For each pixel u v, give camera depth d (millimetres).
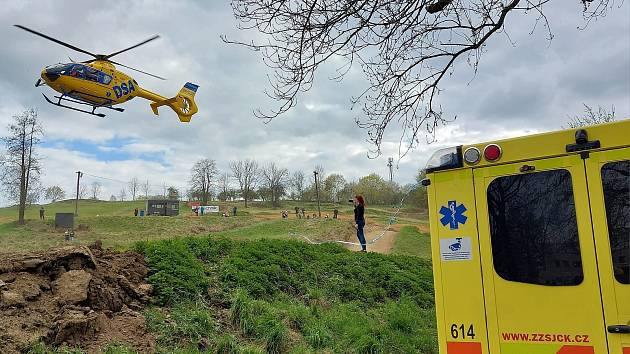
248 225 53812
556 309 4137
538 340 4172
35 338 5957
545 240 4277
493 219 4535
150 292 8500
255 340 7828
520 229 4398
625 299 3877
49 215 75750
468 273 4578
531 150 4457
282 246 14234
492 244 4496
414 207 66250
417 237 36938
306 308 9836
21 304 6594
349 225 47656
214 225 54344
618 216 4012
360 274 13383
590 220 4113
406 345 9062
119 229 52344
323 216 73250
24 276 7375
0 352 5551
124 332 6953
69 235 43906
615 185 4062
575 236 4156
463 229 4664
